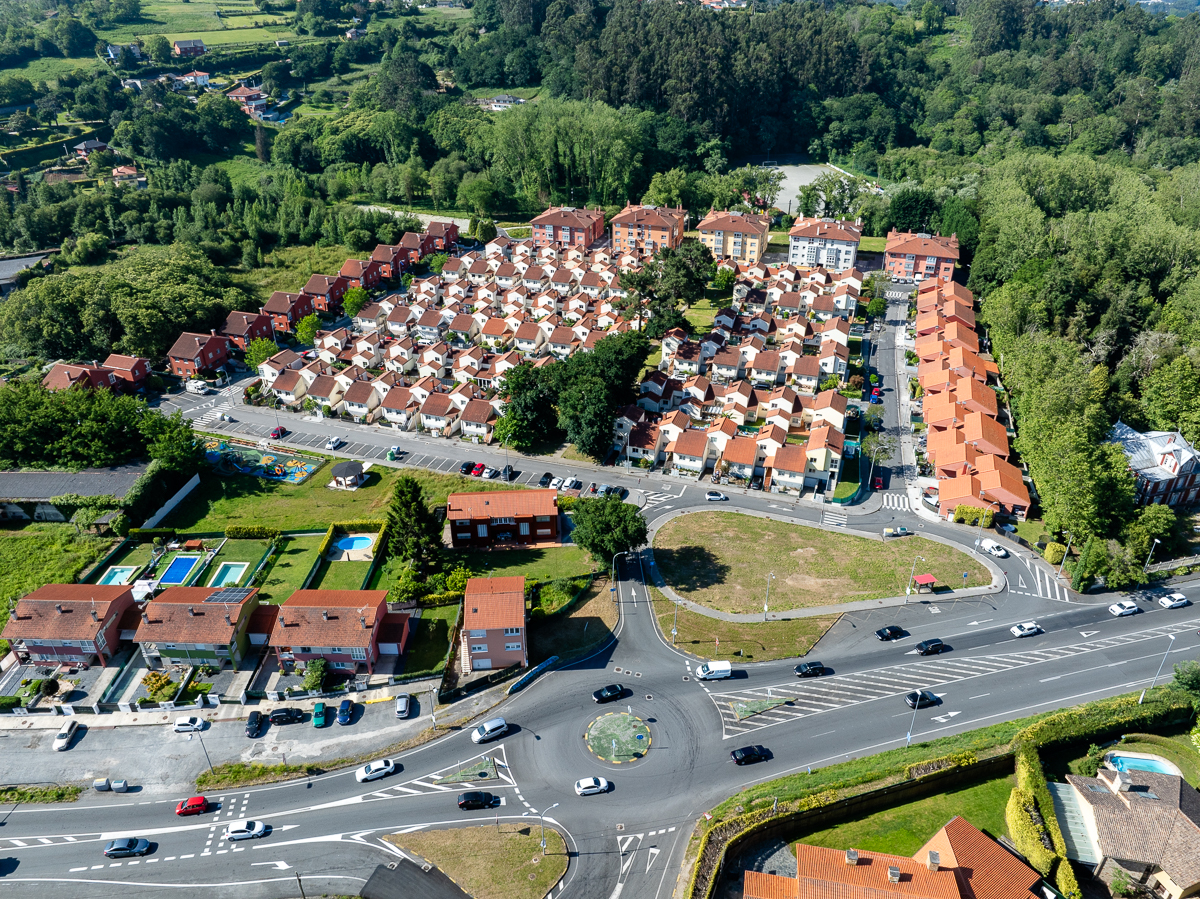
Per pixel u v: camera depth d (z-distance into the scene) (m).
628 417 162.75
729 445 153.50
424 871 79.56
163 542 133.38
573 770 90.88
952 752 89.12
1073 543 127.12
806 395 170.75
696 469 154.12
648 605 118.50
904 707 99.31
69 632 104.12
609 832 83.31
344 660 104.88
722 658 108.00
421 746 94.56
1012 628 113.06
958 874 72.56
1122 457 130.62
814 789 84.88
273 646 103.50
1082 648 109.44
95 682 104.12
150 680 103.50
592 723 97.44
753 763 91.56
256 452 162.75
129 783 90.00
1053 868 76.81
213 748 94.56
